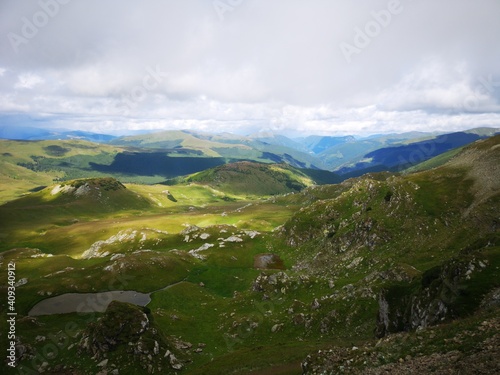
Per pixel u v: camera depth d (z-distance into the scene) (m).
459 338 26.09
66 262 157.62
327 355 34.91
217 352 67.81
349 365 30.38
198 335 78.62
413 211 105.19
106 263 134.38
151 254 141.25
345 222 131.50
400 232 100.75
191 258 149.50
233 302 95.75
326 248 123.62
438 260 78.50
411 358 26.67
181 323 85.19
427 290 40.47
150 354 59.72
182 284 117.62
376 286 68.69
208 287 123.19
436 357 25.02
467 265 37.16
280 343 63.34
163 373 57.50
